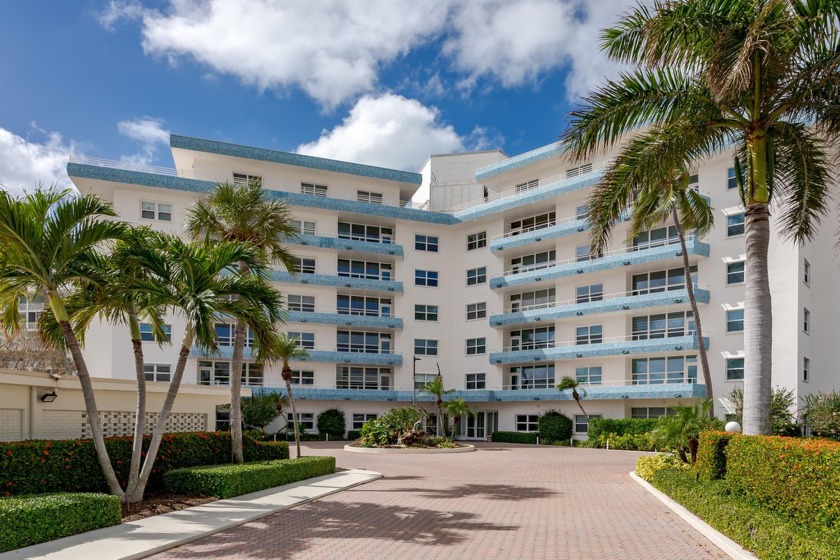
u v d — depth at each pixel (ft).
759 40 36.45
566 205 143.84
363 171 158.71
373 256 158.71
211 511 42.24
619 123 46.24
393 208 157.89
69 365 50.01
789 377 101.71
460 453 107.04
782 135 46.26
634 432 116.47
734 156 49.21
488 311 155.94
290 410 144.15
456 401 140.15
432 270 163.12
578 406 135.33
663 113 46.57
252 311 46.78
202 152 142.92
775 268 105.60
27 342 114.32
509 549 32.37
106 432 55.72
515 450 115.03
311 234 152.97
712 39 40.50
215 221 69.21
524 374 148.25
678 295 118.32
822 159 47.83
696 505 40.04
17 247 39.88
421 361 158.40
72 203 41.45
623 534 36.14
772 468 32.24
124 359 128.06
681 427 58.29
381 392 150.10
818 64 40.83
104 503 36.70
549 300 147.43
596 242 48.16
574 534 36.17
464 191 178.60
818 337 109.81
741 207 114.93
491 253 157.28
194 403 65.72
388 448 107.76
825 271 110.73
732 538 32.45
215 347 46.32
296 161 151.43
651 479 59.52
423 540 34.53
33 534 31.89
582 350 132.05
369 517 41.68
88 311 48.19
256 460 69.15
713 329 116.88
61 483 42.65
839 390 106.83
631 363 129.18
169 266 45.60
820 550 22.85
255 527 38.04
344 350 153.58
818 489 27.50
